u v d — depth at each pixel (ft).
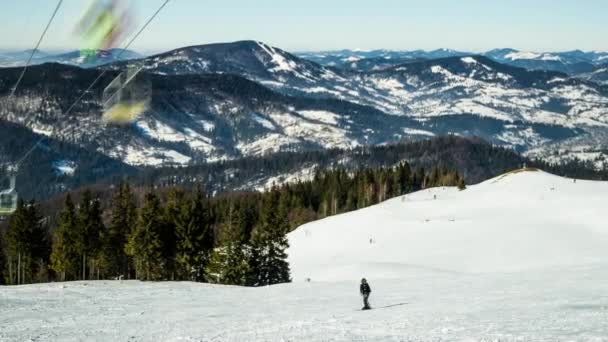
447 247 273.75
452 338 59.52
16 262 292.81
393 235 325.01
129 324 96.48
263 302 128.16
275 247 250.37
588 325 61.77
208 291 155.74
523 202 394.32
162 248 254.88
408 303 108.58
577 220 312.50
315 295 138.82
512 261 232.73
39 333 87.40
